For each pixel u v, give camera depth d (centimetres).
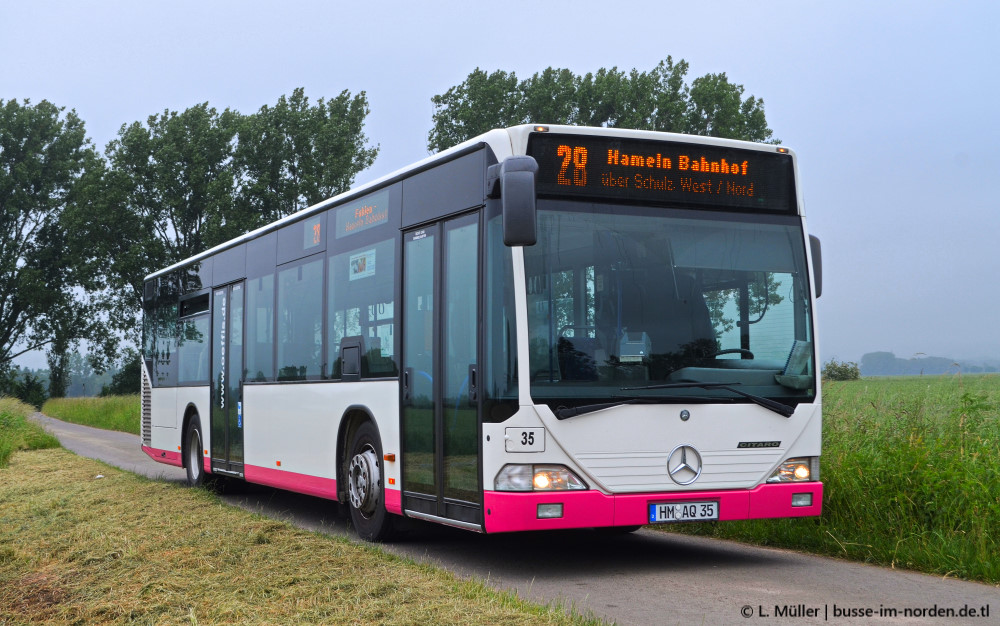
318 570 725
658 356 767
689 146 808
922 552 787
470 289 794
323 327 1080
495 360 746
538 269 746
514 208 693
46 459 2058
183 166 5831
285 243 1200
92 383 8669
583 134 778
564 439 733
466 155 819
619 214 779
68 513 1119
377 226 970
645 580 746
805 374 813
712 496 765
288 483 1158
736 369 789
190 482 1516
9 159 7125
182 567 759
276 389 1198
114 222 5762
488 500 740
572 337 748
